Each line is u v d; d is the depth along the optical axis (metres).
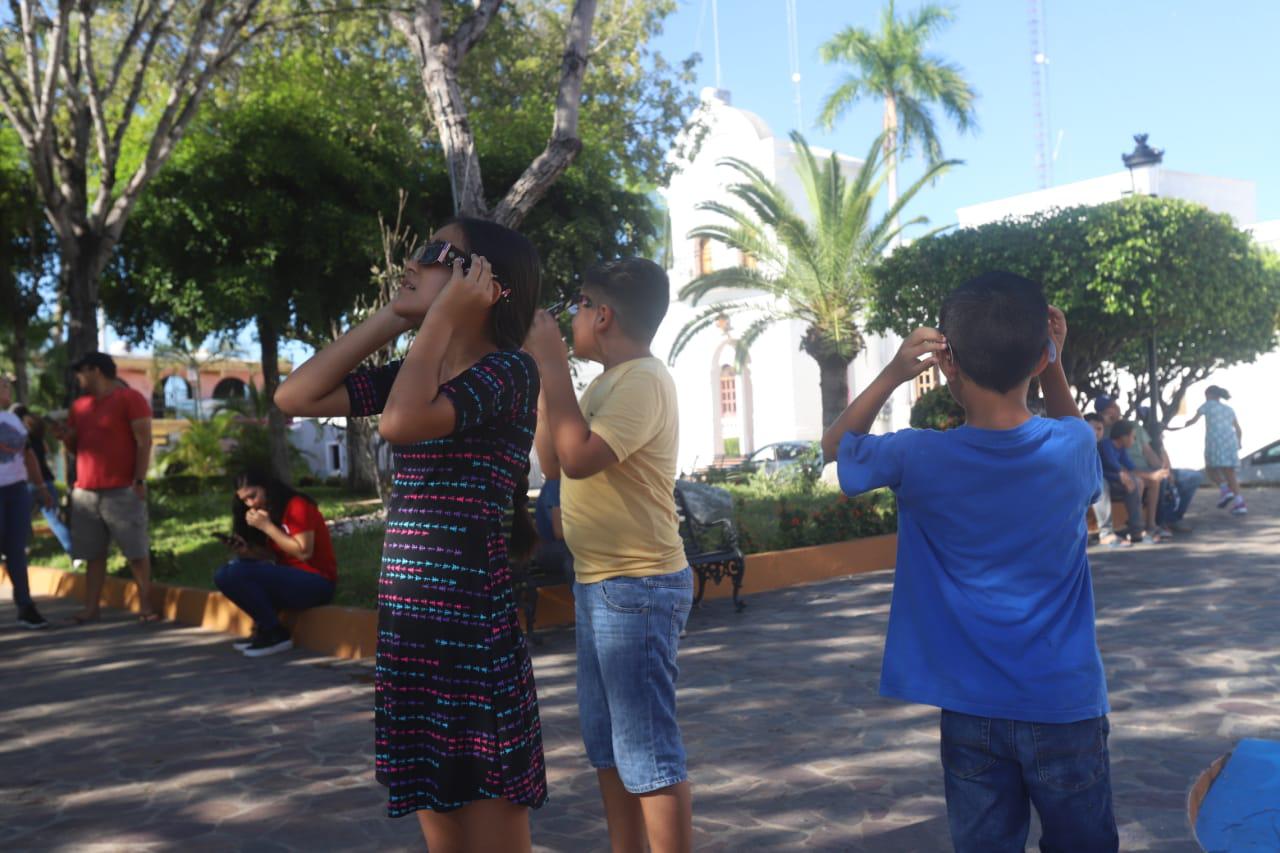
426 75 8.81
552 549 6.69
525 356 2.18
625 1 21.14
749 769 4.14
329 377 2.22
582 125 18.94
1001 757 2.11
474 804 2.05
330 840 3.57
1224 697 4.89
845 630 6.86
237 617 7.49
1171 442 23.66
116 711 5.40
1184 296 14.67
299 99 16.16
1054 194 29.17
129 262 16.17
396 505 2.10
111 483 8.02
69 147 12.23
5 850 3.56
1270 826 3.34
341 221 15.12
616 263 2.91
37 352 22.58
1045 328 2.17
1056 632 2.10
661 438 2.76
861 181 20.47
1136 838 3.31
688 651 6.43
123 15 15.40
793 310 22.11
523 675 2.14
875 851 3.30
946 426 14.20
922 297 17.06
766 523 11.48
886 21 32.78
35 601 9.59
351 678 5.96
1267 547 9.82
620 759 2.73
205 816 3.83
